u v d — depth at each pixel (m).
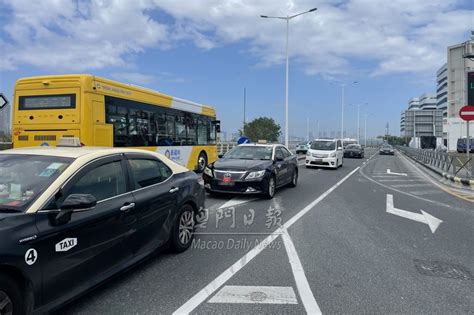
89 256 3.87
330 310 3.97
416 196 12.12
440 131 58.12
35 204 3.47
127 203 4.46
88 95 10.55
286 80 30.97
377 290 4.50
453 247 6.31
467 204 10.62
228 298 4.22
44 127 10.78
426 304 4.15
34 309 3.30
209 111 18.81
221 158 12.05
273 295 4.31
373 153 59.44
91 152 4.40
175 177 5.76
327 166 23.05
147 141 13.23
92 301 4.10
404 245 6.39
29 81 11.00
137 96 12.70
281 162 12.26
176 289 4.44
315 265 5.33
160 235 5.18
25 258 3.17
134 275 4.86
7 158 4.20
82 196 3.62
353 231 7.28
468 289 4.57
